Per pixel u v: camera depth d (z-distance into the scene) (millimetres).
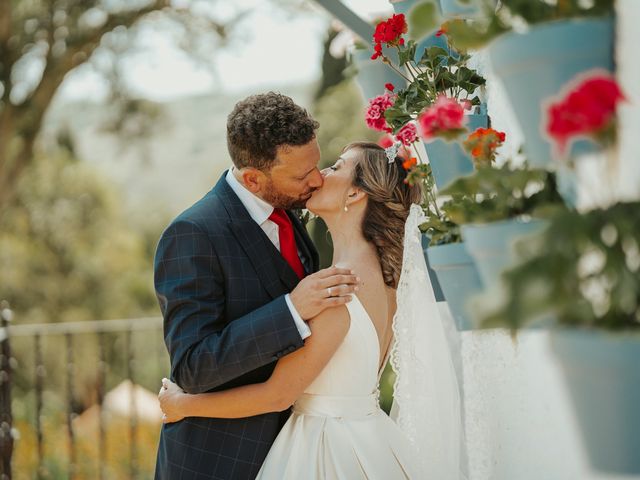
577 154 1092
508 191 1322
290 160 2070
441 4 1640
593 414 1014
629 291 980
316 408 2045
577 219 1021
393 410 2242
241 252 2098
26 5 8508
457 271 1569
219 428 2057
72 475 4289
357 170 2109
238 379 2068
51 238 13102
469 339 1820
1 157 8867
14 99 8727
